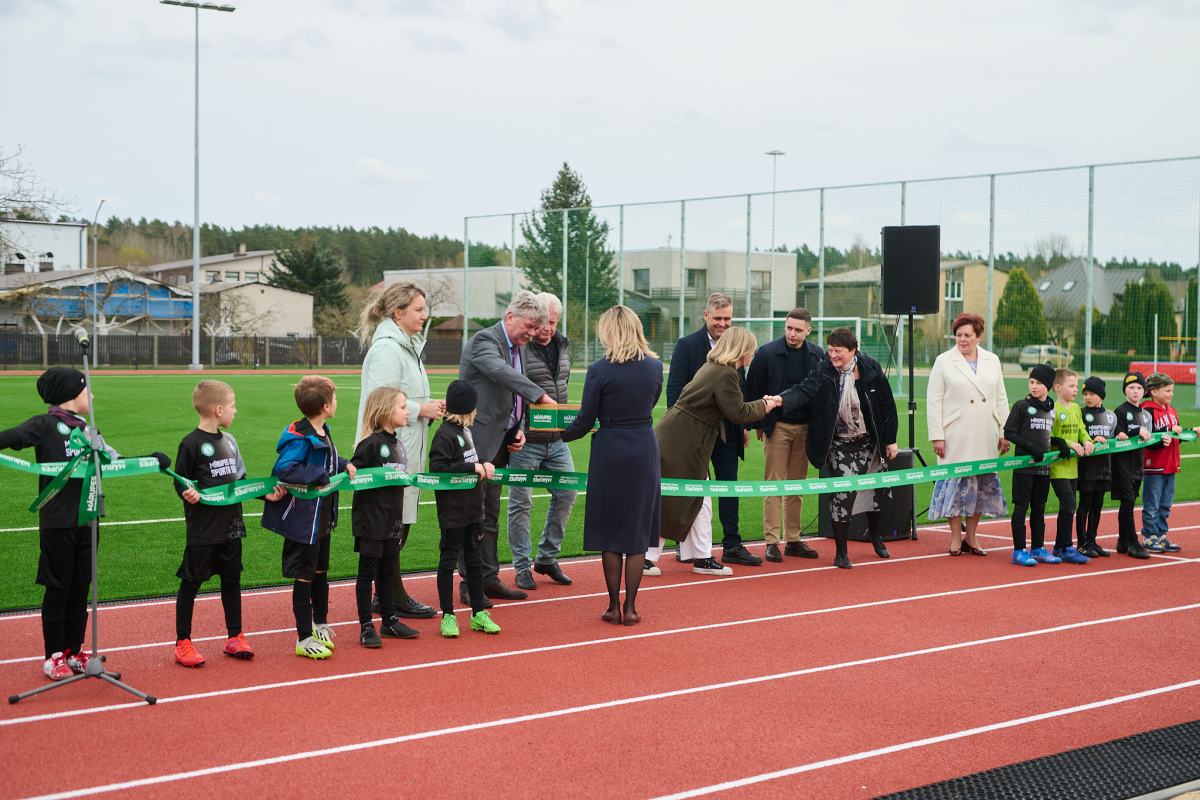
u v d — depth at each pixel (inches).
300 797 136.6
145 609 239.5
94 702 173.3
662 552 329.4
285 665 197.5
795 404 286.0
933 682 190.7
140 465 185.5
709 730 163.9
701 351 306.0
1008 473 541.3
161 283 2096.5
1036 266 924.6
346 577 282.8
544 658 204.8
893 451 302.8
